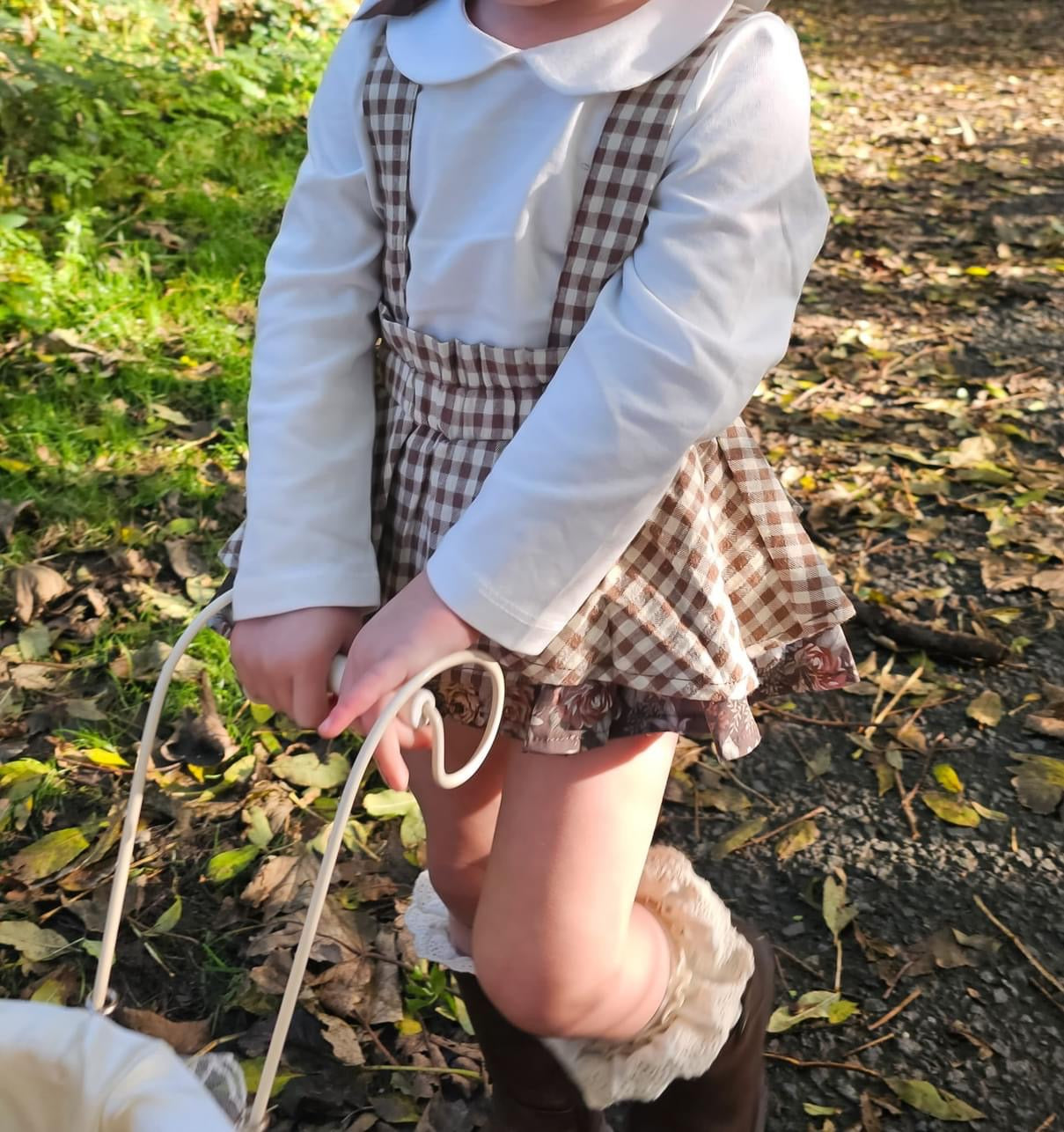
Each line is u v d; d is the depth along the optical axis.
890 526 2.69
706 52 1.03
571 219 1.04
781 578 1.19
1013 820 1.93
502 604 1.00
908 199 4.91
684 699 1.09
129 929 1.73
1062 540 2.62
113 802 1.94
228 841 1.88
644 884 1.29
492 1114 1.43
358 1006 1.62
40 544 2.49
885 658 2.31
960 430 3.11
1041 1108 1.50
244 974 1.66
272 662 1.10
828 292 4.02
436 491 1.13
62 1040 0.87
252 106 4.80
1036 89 6.88
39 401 2.89
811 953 1.72
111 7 4.92
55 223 3.67
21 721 2.08
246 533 1.15
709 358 0.98
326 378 1.17
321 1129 1.48
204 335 3.25
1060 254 4.28
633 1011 1.21
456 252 1.08
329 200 1.20
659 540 1.10
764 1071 1.48
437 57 1.10
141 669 2.18
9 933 1.70
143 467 2.74
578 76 1.02
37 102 3.98
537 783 1.13
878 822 1.94
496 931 1.15
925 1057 1.57
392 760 0.96
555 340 1.07
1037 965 1.68
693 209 1.00
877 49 8.11
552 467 0.99
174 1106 0.82
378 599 1.14
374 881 1.81
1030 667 2.27
